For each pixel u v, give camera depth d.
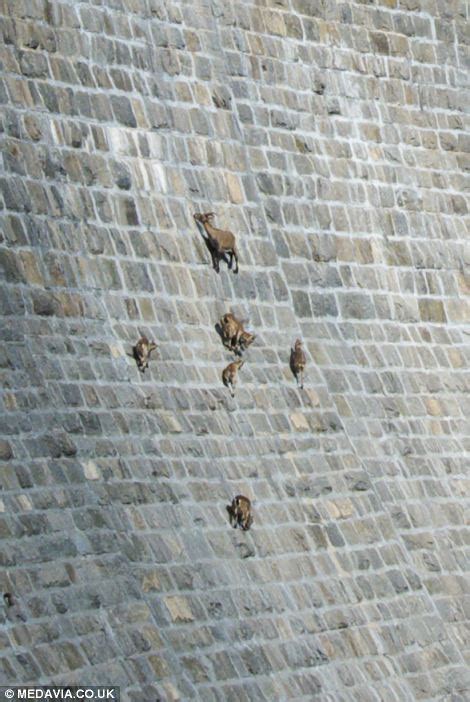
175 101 48.56
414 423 51.97
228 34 51.16
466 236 55.78
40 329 42.69
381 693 45.12
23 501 39.44
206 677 40.84
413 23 56.00
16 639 37.28
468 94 56.97
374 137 54.25
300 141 52.22
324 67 53.44
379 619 46.56
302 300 50.75
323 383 49.66
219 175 49.06
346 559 46.81
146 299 45.75
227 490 45.03
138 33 48.19
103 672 38.31
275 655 43.09
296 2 53.19
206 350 46.72
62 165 45.06
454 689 47.22
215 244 47.75
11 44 44.91
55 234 44.12
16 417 40.53
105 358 44.00
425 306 53.97
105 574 40.03
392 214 54.00
